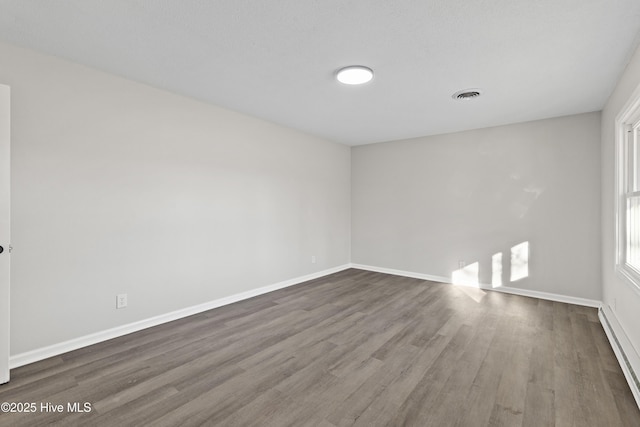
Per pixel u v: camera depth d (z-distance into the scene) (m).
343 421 1.77
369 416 1.81
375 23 1.98
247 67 2.63
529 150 4.16
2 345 2.09
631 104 2.34
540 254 4.10
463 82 2.89
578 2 1.75
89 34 2.14
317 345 2.71
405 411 1.85
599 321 3.27
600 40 2.15
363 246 5.82
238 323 3.20
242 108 3.71
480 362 2.42
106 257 2.77
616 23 1.95
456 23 1.97
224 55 2.43
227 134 3.74
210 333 2.95
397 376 2.23
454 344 2.74
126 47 2.31
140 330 3.00
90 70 2.64
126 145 2.88
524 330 3.04
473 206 4.62
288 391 2.05
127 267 2.91
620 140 2.79
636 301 2.29
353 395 2.01
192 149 3.40
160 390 2.05
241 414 1.82
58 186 2.49
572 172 3.88
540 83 2.90
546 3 1.77
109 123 2.77
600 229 3.70
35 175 2.38
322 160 5.25
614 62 2.46
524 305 3.79
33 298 2.39
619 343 2.47
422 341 2.79
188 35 2.14
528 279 4.18
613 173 3.03
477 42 2.20
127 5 1.82
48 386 2.08
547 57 2.40
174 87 3.07
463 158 4.70
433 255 5.01
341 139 5.34
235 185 3.86
